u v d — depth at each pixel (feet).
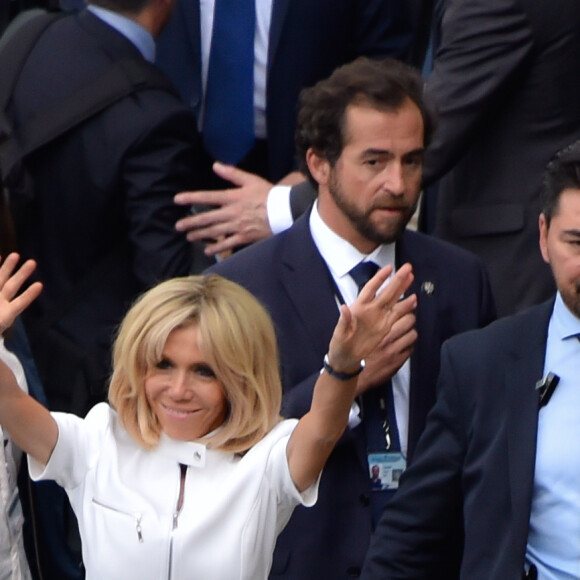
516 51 73.26
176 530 53.62
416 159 62.34
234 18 81.76
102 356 75.51
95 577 54.29
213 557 53.57
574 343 55.06
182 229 74.64
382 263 63.67
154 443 54.80
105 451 55.21
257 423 54.60
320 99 62.49
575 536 53.57
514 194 74.59
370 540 61.16
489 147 75.15
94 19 76.95
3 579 60.54
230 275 63.77
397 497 58.18
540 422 54.65
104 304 75.72
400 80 62.13
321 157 63.00
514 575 53.83
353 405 61.46
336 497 61.62
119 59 76.02
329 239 63.31
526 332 55.98
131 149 74.64
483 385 55.88
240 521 53.83
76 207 75.20
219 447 54.75
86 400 75.36
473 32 73.51
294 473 53.52
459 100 73.77
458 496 57.26
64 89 75.56
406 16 84.64
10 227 67.77
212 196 74.18
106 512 54.24
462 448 56.54
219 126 82.48
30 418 54.29
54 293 75.97
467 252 66.08
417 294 63.87
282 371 62.39
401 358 61.36
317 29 81.92
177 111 75.41
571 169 54.13
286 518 55.01
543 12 72.90
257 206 73.97
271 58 81.51
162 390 54.34
